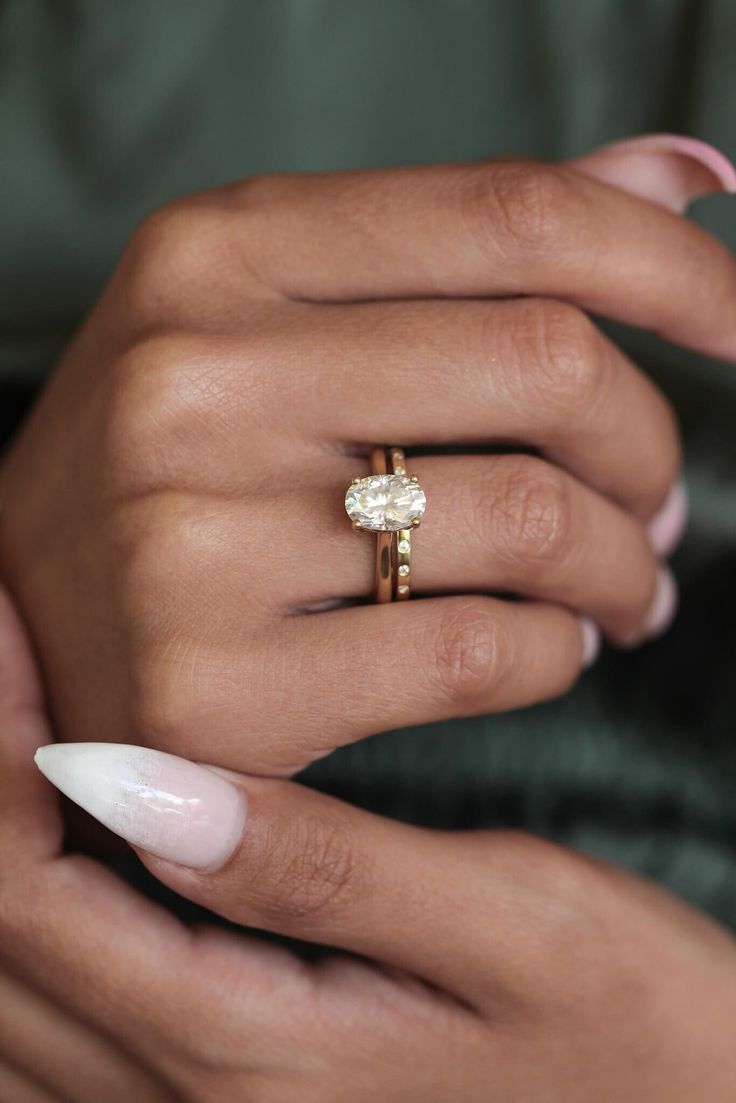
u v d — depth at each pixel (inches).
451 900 9.0
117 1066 9.6
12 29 12.1
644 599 9.8
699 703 11.8
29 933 9.2
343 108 12.3
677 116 11.9
